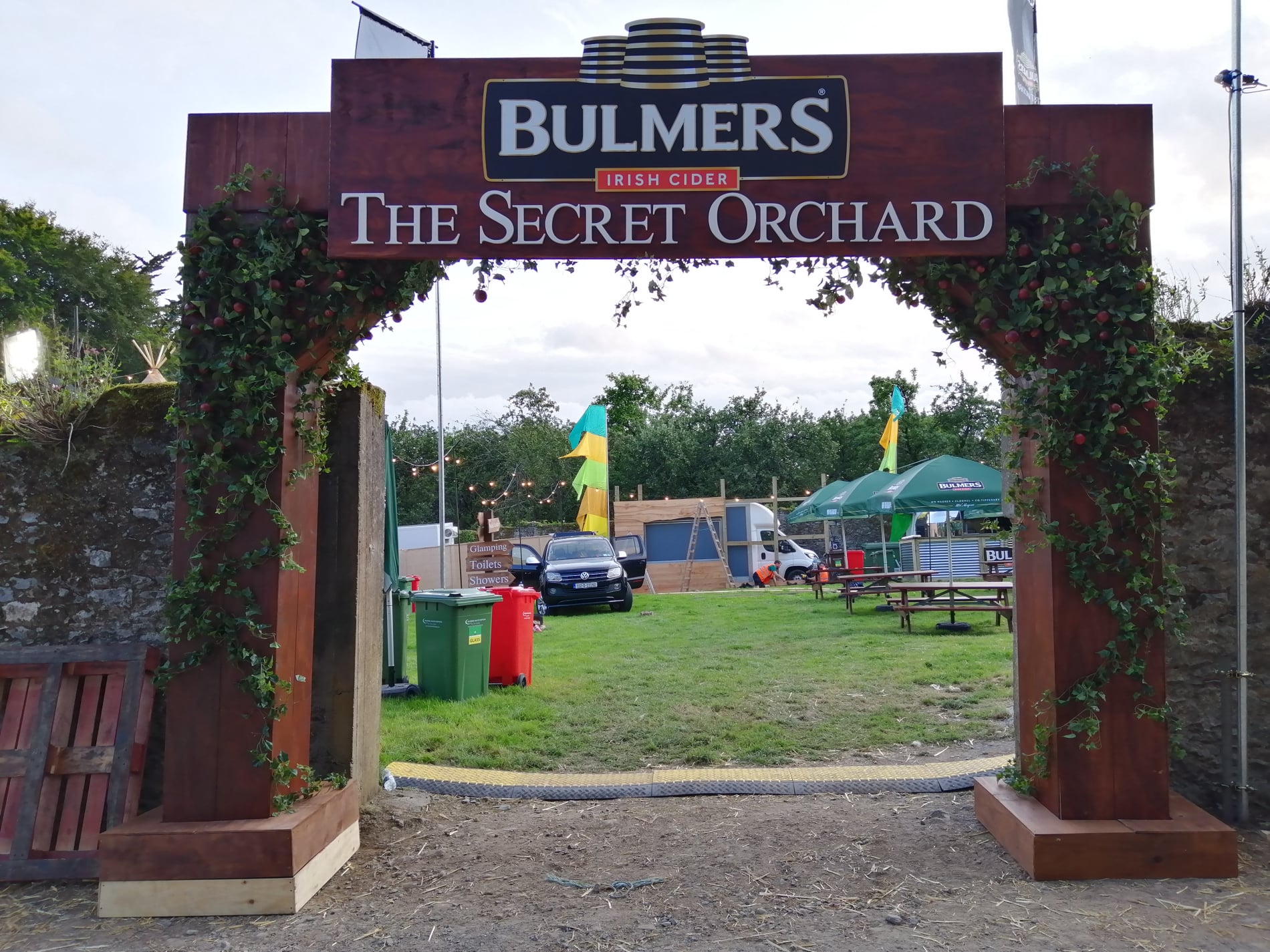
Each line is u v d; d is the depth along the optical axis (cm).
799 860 435
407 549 2192
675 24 416
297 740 436
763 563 2506
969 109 413
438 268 445
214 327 404
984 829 464
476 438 3841
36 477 475
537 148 414
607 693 848
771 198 413
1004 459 479
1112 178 420
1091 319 411
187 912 382
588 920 375
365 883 424
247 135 422
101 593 470
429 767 612
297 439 435
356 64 414
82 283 3666
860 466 4178
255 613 400
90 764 431
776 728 704
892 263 425
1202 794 471
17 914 386
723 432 3891
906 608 1216
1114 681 412
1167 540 477
